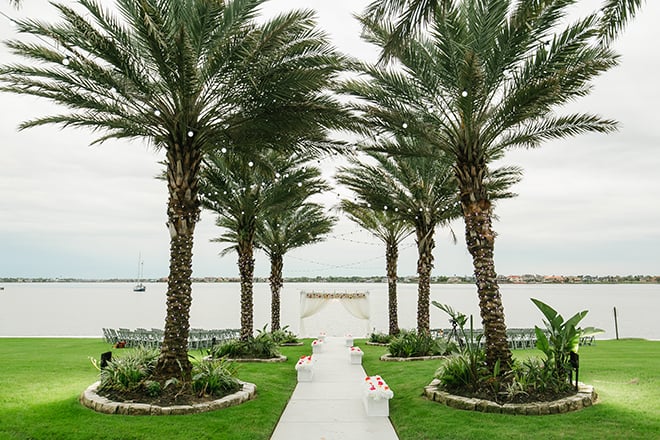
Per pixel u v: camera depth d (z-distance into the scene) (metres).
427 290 18.72
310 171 17.11
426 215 18.88
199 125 9.88
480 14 9.30
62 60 9.21
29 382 10.59
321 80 10.30
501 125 9.98
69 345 19.92
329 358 16.98
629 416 7.52
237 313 69.31
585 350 17.94
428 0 5.80
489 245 9.74
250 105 10.29
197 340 21.83
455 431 7.06
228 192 16.75
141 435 6.82
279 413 8.48
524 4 6.92
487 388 8.67
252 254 17.62
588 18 9.00
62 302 100.00
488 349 9.39
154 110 9.52
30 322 45.19
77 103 9.88
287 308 88.50
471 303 98.25
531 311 78.12
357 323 54.97
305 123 10.70
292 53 10.32
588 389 8.87
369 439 6.98
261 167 13.08
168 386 8.79
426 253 18.88
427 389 9.38
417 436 7.02
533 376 8.69
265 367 14.00
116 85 9.41
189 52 8.54
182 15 9.58
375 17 6.08
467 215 10.02
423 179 18.75
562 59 9.49
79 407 8.23
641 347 19.34
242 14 9.20
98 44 8.66
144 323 44.97
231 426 7.36
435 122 10.89
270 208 18.08
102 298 128.12
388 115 11.27
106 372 9.09
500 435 6.79
